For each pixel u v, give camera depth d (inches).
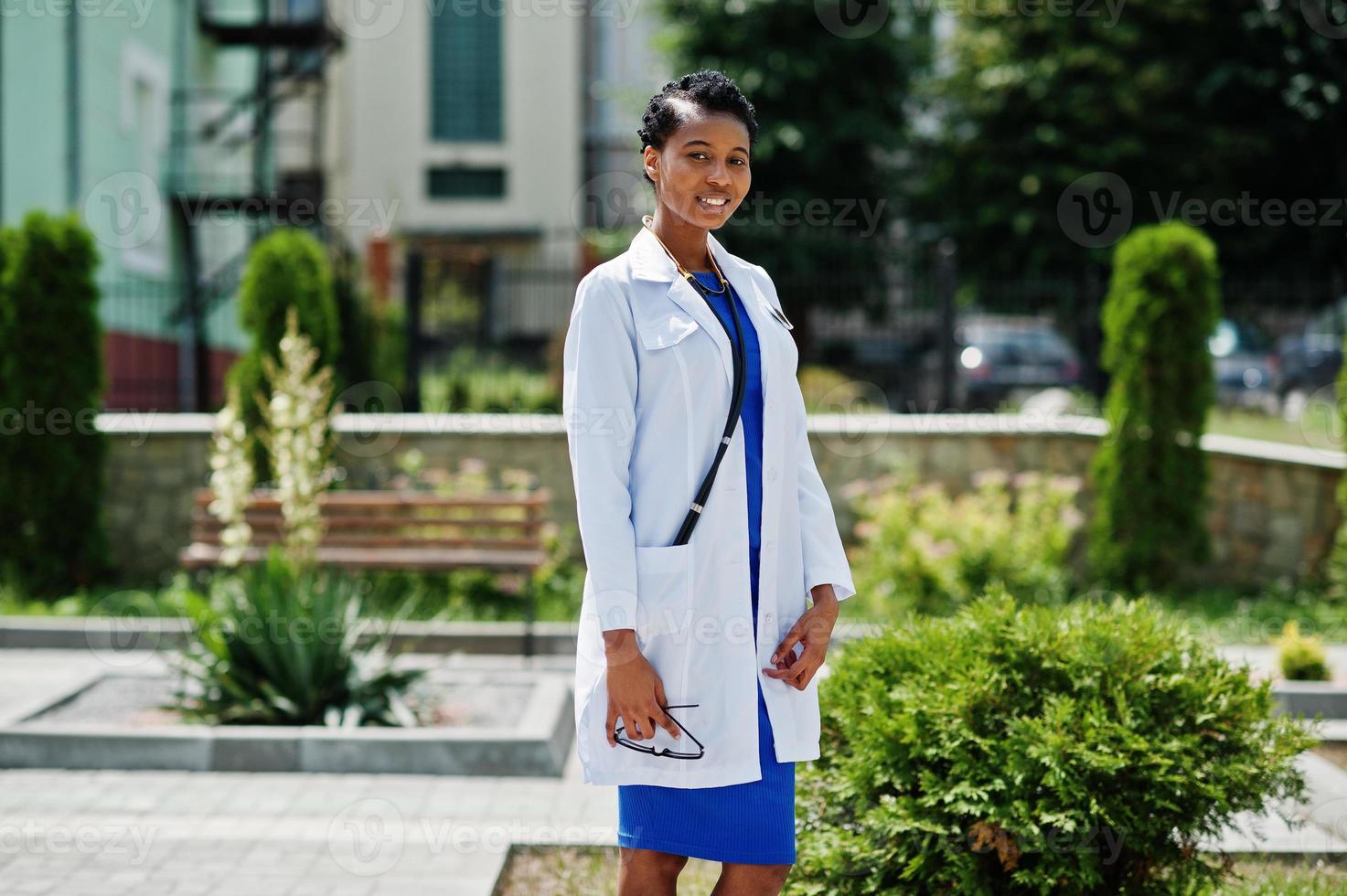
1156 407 390.6
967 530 360.5
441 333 807.7
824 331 822.5
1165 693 136.5
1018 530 376.2
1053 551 373.7
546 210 1194.6
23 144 564.1
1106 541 396.5
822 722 147.3
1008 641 141.7
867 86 851.4
